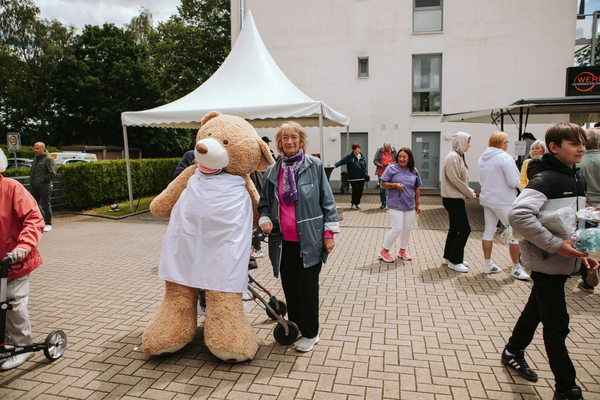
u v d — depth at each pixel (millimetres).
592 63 13617
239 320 2879
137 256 6102
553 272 2287
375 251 6156
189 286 2852
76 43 35250
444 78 14711
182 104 8844
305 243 2922
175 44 31797
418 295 4199
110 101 32656
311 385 2605
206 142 2762
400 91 15055
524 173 5535
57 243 7012
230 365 2867
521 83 14211
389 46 14992
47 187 8188
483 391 2506
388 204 5492
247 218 2949
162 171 14547
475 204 11602
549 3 13766
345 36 15242
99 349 3137
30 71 35344
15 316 2807
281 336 3148
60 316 3793
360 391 2531
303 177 2963
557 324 2307
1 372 2816
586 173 3828
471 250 6172
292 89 9273
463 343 3127
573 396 2234
